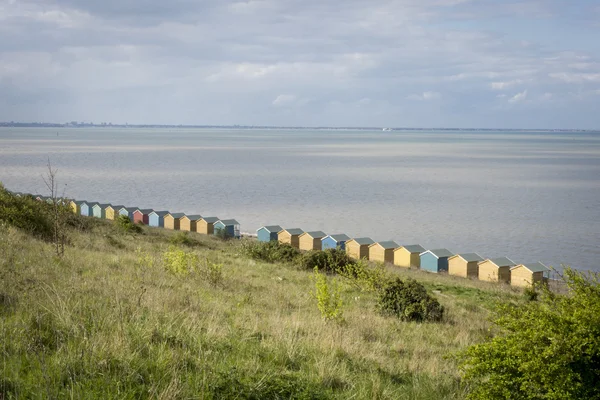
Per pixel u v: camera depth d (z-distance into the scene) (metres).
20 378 8.08
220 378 8.78
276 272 31.83
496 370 9.51
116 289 14.34
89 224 39.59
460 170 193.50
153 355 9.58
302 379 9.59
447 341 17.38
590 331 9.04
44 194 115.62
